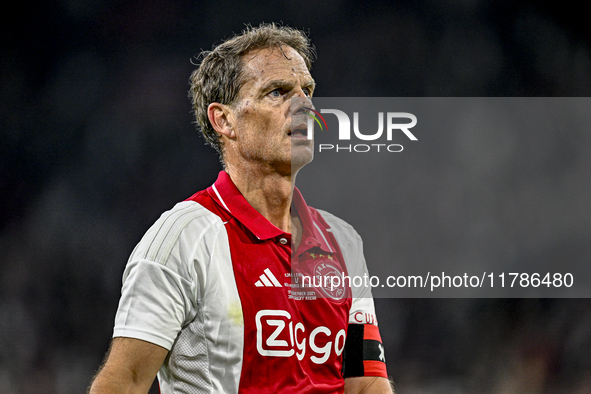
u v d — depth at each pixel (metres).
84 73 16.64
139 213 16.58
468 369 13.75
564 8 16.94
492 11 16.98
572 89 17.02
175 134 16.73
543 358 13.80
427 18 16.98
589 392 13.75
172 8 16.62
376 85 16.97
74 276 16.14
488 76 17.03
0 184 16.34
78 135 16.61
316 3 16.89
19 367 15.28
